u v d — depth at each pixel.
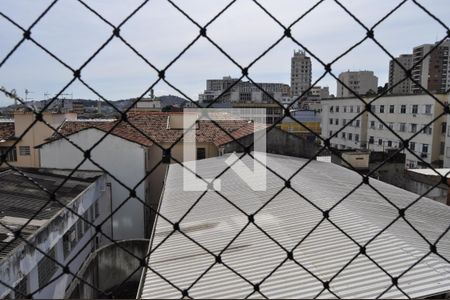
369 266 4.93
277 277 4.86
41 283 7.55
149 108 24.11
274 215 7.21
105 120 20.30
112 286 8.66
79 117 23.30
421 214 7.88
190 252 5.97
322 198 7.96
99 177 12.80
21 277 6.45
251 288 4.68
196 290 4.77
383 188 10.32
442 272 4.75
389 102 34.06
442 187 12.88
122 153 13.78
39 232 7.38
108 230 13.54
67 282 8.99
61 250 8.85
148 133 16.47
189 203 8.67
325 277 4.73
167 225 7.35
